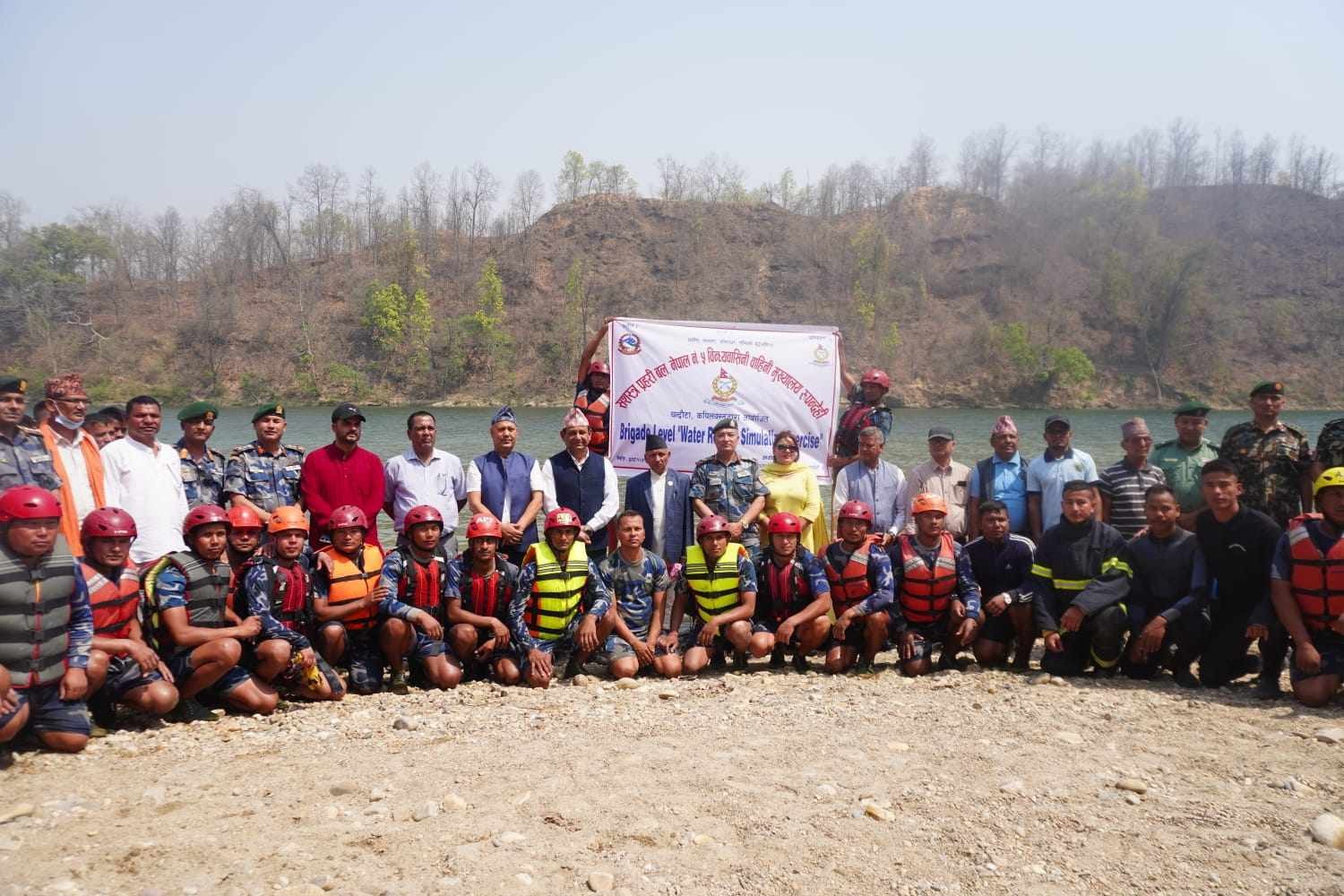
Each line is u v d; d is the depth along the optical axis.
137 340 100.06
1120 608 8.10
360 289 107.69
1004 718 6.95
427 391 92.75
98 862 4.56
